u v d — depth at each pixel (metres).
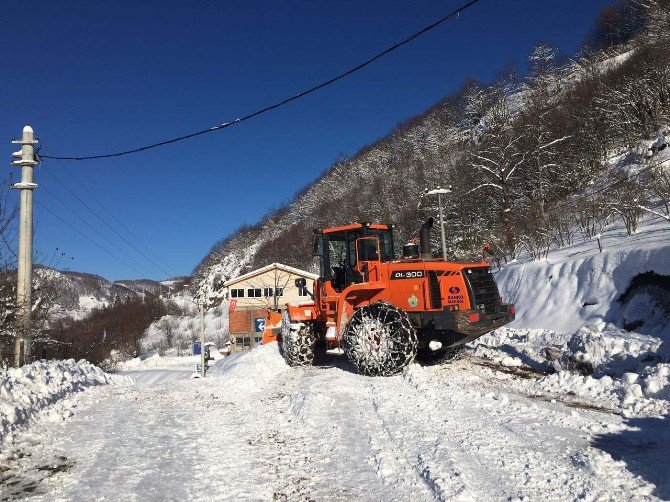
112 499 3.03
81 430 4.62
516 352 8.65
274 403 5.80
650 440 3.83
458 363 8.18
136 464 3.67
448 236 31.11
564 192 27.94
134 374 22.44
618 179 21.64
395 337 7.16
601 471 3.18
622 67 35.88
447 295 7.30
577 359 7.11
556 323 12.58
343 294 8.07
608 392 5.53
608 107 30.34
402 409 5.08
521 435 4.08
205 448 4.05
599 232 17.03
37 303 8.76
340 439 4.19
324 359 9.76
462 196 34.28
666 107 26.72
